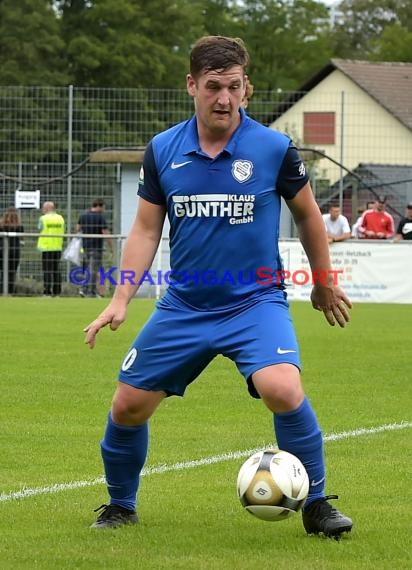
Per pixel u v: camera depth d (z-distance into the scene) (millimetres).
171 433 17719
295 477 10602
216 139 11086
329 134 62438
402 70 89375
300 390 10836
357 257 47875
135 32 100688
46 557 10461
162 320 11234
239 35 123625
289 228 52688
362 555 10531
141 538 11172
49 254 50062
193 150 11055
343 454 16078
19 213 53438
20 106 54406
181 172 11109
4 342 30656
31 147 54531
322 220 11477
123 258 11453
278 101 65375
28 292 50719
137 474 11797
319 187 56812
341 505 12844
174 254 11336
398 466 15188
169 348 11133
